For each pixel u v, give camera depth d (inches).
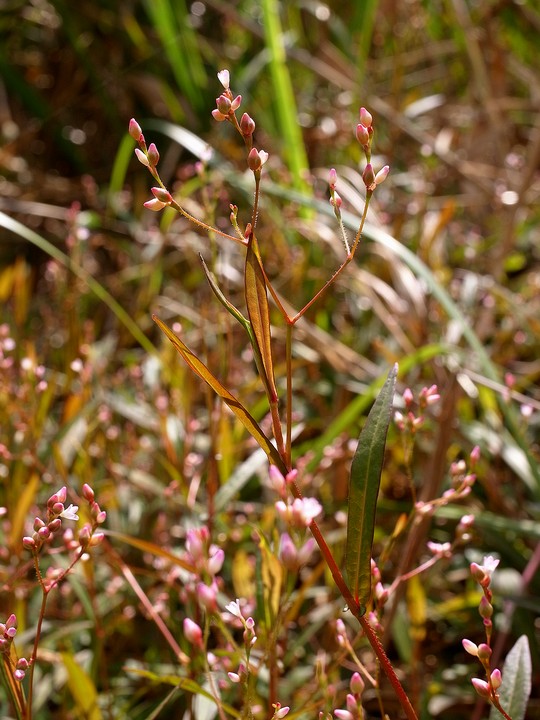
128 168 33.0
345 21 38.3
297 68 34.6
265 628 11.9
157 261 23.3
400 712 15.4
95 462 18.1
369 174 9.8
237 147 29.3
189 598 13.9
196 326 22.2
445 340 19.6
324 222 23.1
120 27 35.8
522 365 22.1
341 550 15.8
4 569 14.8
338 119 27.8
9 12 35.8
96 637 14.7
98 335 24.6
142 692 14.4
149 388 20.7
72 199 30.8
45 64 36.3
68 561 15.7
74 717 14.6
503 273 24.1
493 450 17.6
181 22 33.1
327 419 20.0
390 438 18.4
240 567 13.5
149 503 18.1
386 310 22.6
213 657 11.7
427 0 36.0
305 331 20.1
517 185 27.3
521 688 10.9
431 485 15.2
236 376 19.3
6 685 11.0
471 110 31.8
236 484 14.2
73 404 16.2
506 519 16.4
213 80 34.1
